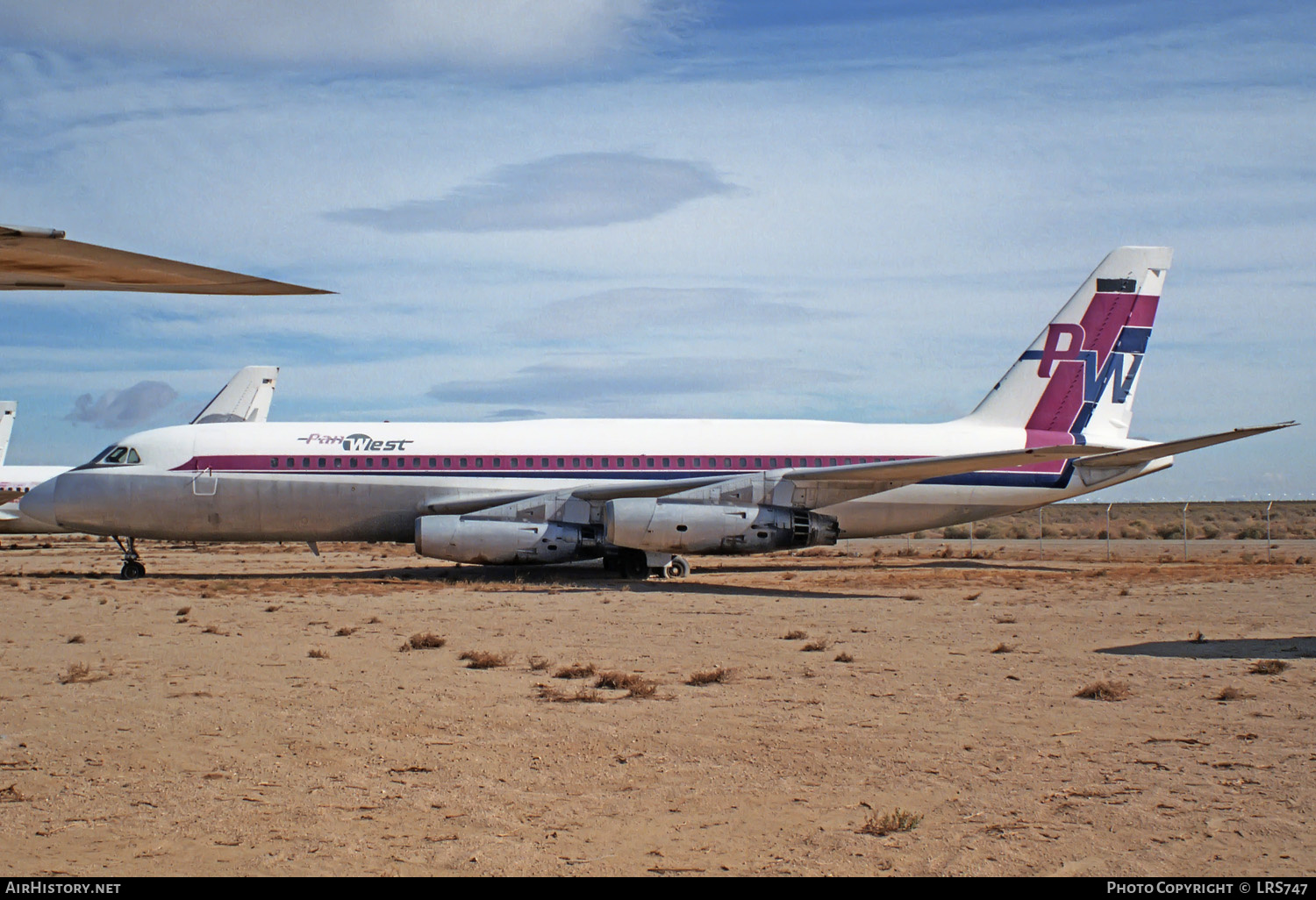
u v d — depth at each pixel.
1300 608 21.00
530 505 28.27
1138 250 32.84
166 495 28.52
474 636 16.72
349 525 29.36
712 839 6.90
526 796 7.91
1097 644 15.92
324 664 13.93
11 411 55.75
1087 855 6.52
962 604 22.11
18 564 38.94
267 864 6.35
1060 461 32.41
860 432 31.95
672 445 30.84
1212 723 10.34
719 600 22.95
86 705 11.20
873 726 10.23
